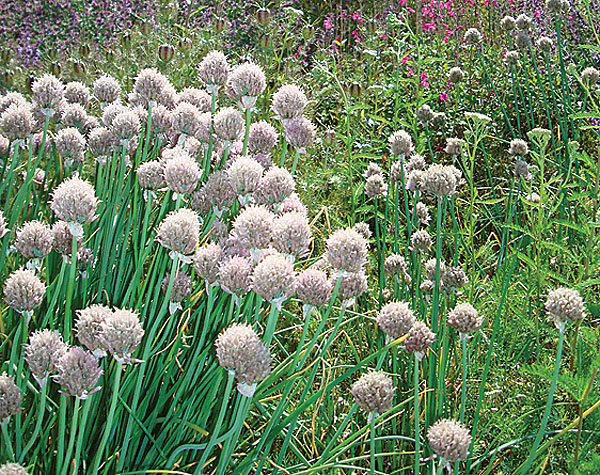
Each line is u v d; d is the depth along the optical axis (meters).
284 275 1.85
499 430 2.74
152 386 2.11
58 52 5.91
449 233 3.63
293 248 1.96
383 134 5.50
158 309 2.38
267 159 2.74
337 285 2.04
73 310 2.32
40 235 2.04
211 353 2.24
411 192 3.98
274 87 5.41
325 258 2.07
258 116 5.18
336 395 2.81
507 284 2.90
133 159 2.89
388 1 8.02
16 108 2.59
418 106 5.09
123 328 1.66
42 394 1.73
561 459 2.53
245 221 1.95
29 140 2.65
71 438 1.71
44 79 2.66
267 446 2.10
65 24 6.23
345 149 5.23
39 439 2.02
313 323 3.14
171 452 2.05
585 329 2.69
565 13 5.05
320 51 6.12
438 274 2.60
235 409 2.04
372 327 3.14
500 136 5.51
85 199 1.87
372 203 4.78
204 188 2.44
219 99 4.86
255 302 2.43
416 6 7.88
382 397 1.88
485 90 5.98
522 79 5.92
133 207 2.54
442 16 7.55
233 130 2.47
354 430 2.62
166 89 2.94
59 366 1.68
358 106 4.50
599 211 3.31
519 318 3.05
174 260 1.93
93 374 1.68
